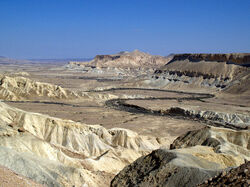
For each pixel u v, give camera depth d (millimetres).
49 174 41250
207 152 48906
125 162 64562
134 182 42812
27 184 30859
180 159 40750
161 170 39656
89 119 111000
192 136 71062
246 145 66562
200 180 34875
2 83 149750
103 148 73312
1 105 73375
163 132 97000
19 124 70750
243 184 23094
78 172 44750
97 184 46750
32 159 43031
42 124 73875
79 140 73312
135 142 78375
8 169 33281
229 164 46969
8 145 47531
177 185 36281
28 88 151875
